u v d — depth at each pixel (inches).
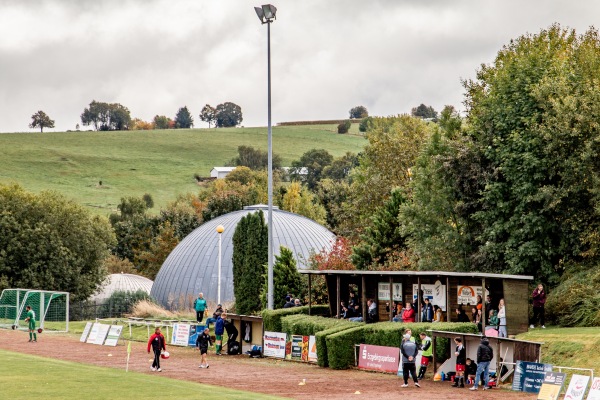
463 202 2091.5
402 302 1927.9
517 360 1385.3
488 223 2027.6
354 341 1690.5
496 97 2069.4
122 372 1466.5
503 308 1595.7
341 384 1424.7
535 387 1320.1
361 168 3954.2
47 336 2417.6
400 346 1547.7
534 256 1909.4
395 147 3668.8
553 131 1872.5
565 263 1905.8
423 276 1857.8
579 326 1674.5
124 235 5383.9
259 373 1592.0
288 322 1902.1
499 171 2001.7
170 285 3253.0
